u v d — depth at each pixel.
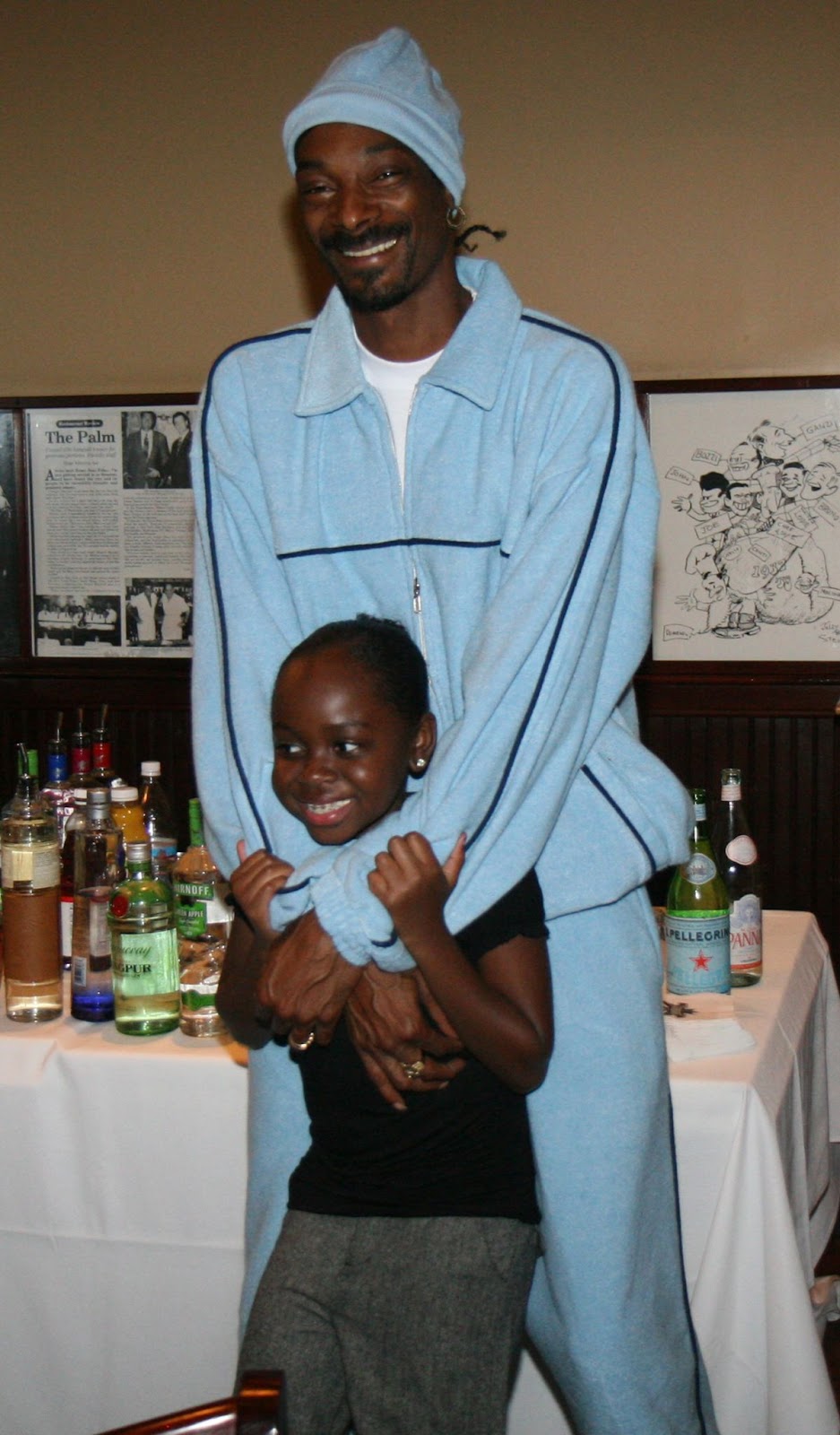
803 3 3.84
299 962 1.23
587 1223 1.37
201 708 1.49
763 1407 1.55
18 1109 1.78
